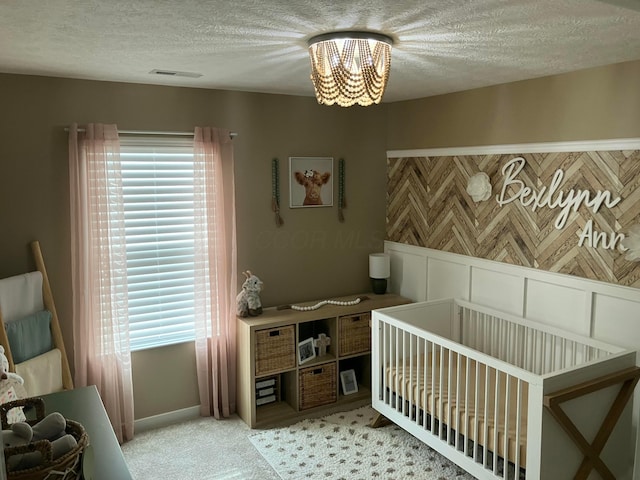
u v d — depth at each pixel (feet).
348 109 15.35
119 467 5.31
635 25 7.35
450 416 10.44
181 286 13.42
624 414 9.80
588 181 10.73
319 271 15.42
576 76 10.76
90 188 11.69
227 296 13.69
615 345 10.30
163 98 12.67
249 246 14.23
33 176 11.44
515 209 12.30
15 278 10.64
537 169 11.73
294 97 14.44
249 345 13.07
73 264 11.68
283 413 13.74
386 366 12.76
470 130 13.29
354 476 11.03
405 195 15.58
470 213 13.47
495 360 9.38
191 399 13.82
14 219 11.34
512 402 10.54
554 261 11.50
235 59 9.71
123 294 12.23
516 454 9.09
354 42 7.86
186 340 13.55
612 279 10.41
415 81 12.09
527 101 11.83
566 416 8.68
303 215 14.97
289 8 6.59
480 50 8.92
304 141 14.73
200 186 12.96
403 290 15.90
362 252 16.12
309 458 11.76
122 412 12.57
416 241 15.30
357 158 15.69
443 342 10.62
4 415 5.58
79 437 4.99
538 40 8.25
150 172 12.74
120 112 12.22
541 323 11.71
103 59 9.72
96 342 12.04
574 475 9.25
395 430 13.04
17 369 10.05
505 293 12.64
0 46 8.63
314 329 15.24
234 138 13.67
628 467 10.02
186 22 7.20
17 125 11.21
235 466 11.47
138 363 13.03
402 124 15.48
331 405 14.34
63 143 11.68
